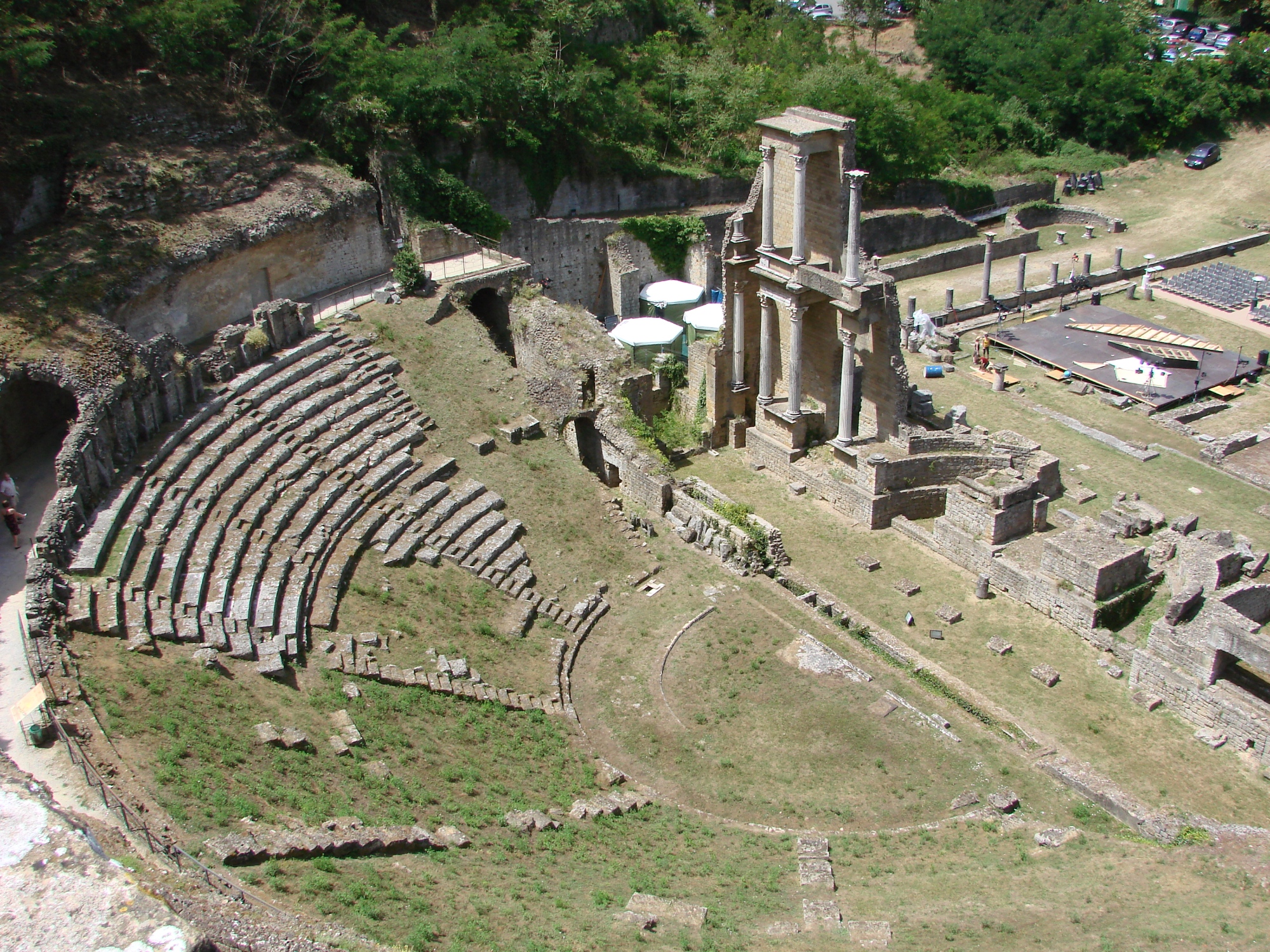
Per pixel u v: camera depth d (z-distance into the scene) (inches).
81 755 947.3
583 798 1210.0
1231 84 4330.7
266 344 1852.9
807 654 1539.1
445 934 878.4
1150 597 1649.9
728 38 3956.7
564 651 1518.2
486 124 2815.0
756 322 2180.1
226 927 761.6
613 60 3316.9
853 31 5012.3
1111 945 956.6
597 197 3046.3
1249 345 2699.3
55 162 1904.5
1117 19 4397.1
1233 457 2132.1
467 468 1819.6
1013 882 1083.9
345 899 881.5
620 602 1657.2
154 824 895.7
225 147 2201.0
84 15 2170.3
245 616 1256.8
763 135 2010.3
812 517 1967.3
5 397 1514.5
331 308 2139.5
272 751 1062.4
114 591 1197.7
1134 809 1229.7
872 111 3486.7
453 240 2481.5
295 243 2154.3
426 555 1569.9
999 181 3816.4
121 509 1355.8
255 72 2486.5
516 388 2065.7
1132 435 2246.6
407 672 1311.5
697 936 945.5
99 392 1459.2
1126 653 1550.2
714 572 1737.2
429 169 2610.7
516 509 1765.5
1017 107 4197.8
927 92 4008.4
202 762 1005.2
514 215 2923.2
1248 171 3959.2
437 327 2151.8
